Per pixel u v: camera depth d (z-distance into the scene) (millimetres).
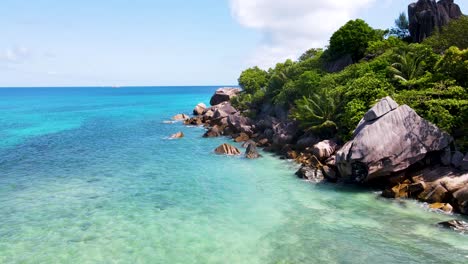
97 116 84625
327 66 53406
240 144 44375
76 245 17000
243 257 15680
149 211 21438
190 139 48688
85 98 184750
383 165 23250
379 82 32094
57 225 19391
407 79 32719
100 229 18828
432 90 27438
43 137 51875
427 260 14875
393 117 24016
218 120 60000
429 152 23500
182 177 29094
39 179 28828
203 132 55344
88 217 20516
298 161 32938
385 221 19047
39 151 40969
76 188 26266
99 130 58875
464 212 19219
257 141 44250
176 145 44000
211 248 16578
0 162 35156
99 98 183750
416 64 34125
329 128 34625
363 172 24000
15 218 20391
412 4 51031
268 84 59375
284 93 47781
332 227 18641
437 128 23531
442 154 23328
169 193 24906
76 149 42000
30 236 17984
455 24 36969
